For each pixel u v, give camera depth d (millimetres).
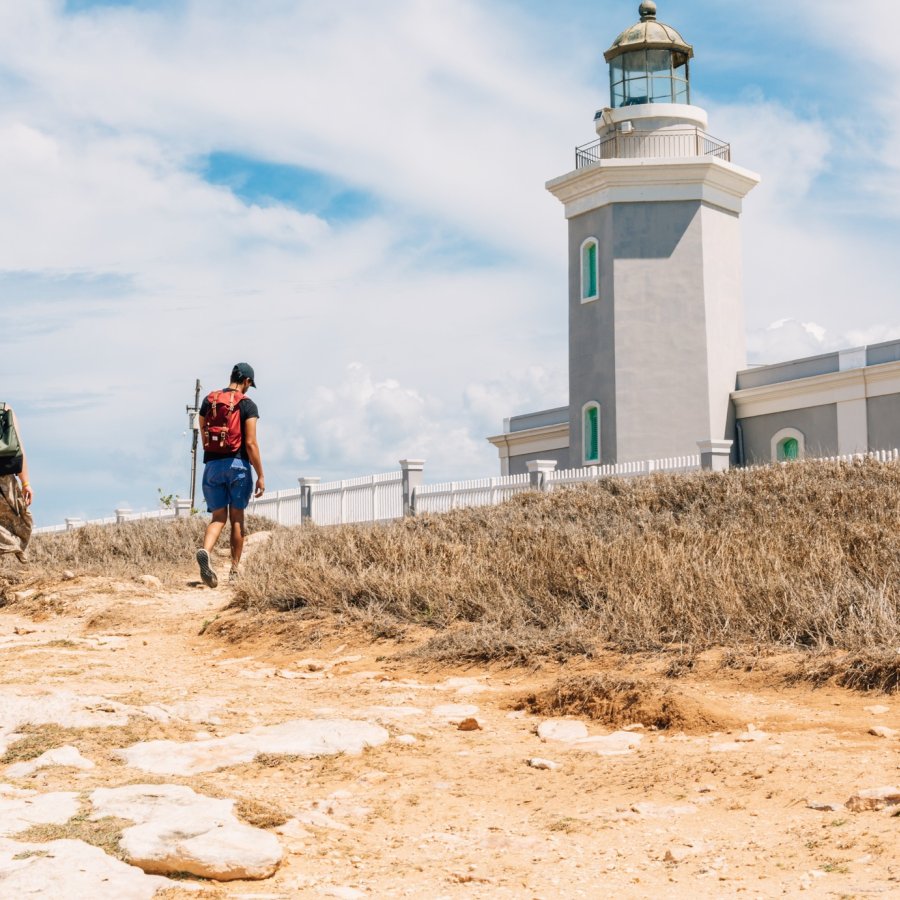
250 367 11281
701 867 3336
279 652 8320
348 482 24328
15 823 3408
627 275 27953
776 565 8281
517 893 3143
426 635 8273
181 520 17734
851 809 3785
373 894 3139
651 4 30219
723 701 5883
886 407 25141
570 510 13805
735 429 28531
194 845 3244
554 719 5734
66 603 11031
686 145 28875
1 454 9703
